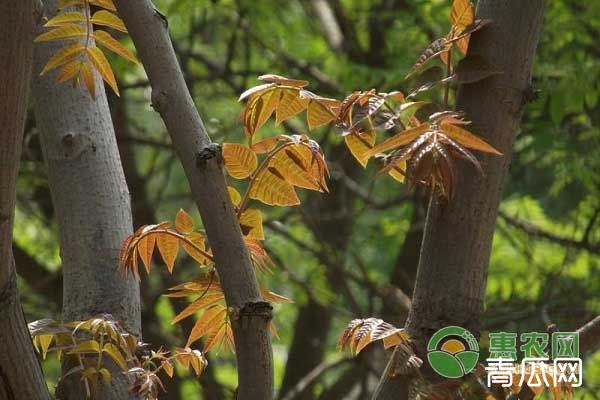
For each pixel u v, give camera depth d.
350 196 12.15
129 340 4.98
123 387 5.06
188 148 4.77
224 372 14.27
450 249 4.89
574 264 10.96
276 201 4.98
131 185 10.73
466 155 4.74
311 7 12.63
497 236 12.15
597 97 9.91
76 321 5.09
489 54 4.92
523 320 9.86
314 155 4.93
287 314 14.23
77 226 5.15
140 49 4.82
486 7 4.95
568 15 9.57
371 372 10.84
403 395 4.87
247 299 4.73
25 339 4.86
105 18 4.94
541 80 9.22
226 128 10.61
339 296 11.74
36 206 12.33
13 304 4.84
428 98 7.57
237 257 4.74
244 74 11.77
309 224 10.62
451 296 4.88
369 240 12.09
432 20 10.25
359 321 4.87
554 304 10.31
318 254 10.59
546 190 10.50
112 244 5.15
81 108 5.20
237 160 4.98
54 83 5.20
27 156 9.82
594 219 10.30
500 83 4.91
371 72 9.79
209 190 4.75
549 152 9.66
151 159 12.45
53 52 5.19
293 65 11.79
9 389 4.86
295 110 4.98
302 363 12.28
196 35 12.66
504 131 4.90
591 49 10.27
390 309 9.67
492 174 4.89
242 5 11.70
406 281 10.45
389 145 4.77
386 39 11.16
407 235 10.49
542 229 11.60
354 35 11.71
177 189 12.95
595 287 10.43
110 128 5.23
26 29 4.71
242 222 5.01
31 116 9.79
